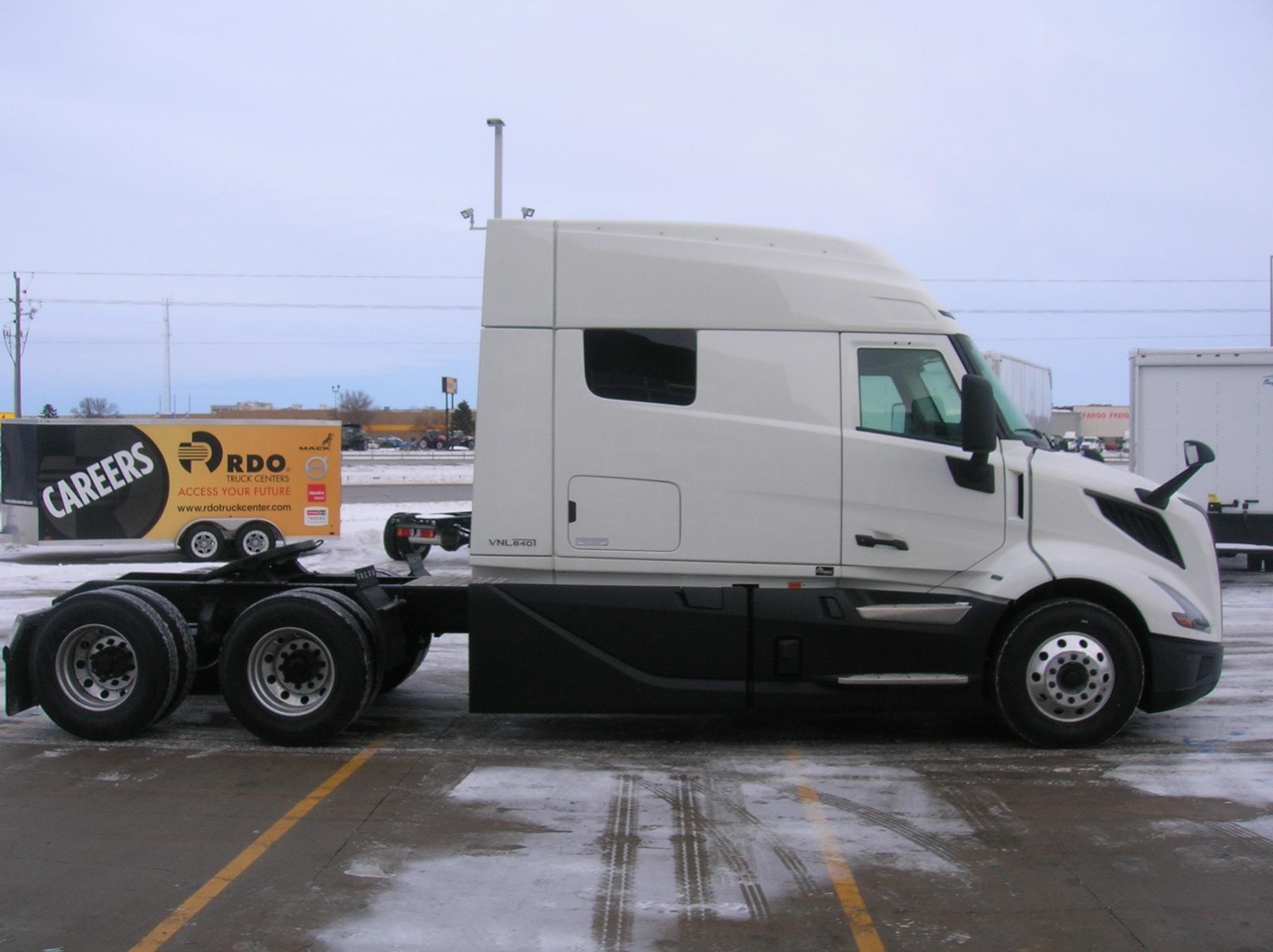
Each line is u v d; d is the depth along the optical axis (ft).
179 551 59.52
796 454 19.19
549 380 19.43
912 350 19.38
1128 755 19.53
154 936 12.28
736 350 19.31
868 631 19.29
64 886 13.76
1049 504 19.35
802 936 12.28
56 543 54.29
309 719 20.06
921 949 11.95
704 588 19.51
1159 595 19.24
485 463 19.48
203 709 23.59
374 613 20.85
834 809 16.74
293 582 22.63
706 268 19.43
